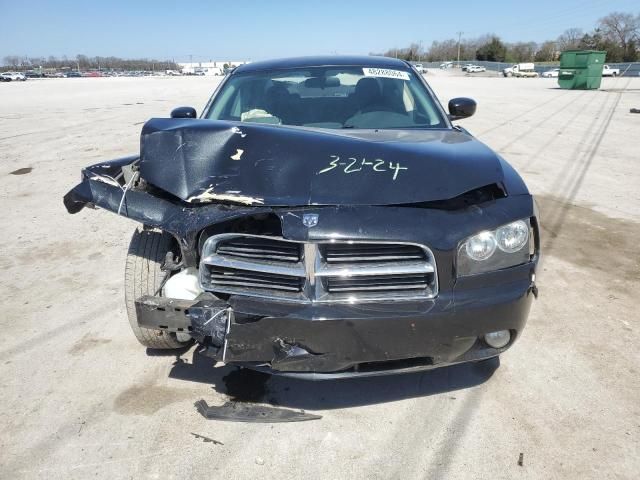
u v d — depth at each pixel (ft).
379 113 11.89
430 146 8.96
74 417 8.52
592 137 36.88
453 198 7.84
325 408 8.59
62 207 20.98
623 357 9.93
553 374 9.42
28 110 63.00
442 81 153.69
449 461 7.45
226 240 7.76
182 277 8.28
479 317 7.45
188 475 7.28
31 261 15.33
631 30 276.00
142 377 9.54
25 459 7.64
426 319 7.29
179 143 8.44
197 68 452.76
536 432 7.98
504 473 7.23
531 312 11.69
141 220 8.22
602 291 12.70
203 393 9.04
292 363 7.40
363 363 7.68
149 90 109.50
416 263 7.34
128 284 9.02
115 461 7.56
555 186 23.04
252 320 7.60
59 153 32.96
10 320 11.75
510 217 7.63
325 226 7.26
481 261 7.47
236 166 8.16
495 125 43.93
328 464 7.45
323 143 8.43
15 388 9.30
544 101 69.77
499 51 313.73
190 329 7.80
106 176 8.77
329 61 13.78
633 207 19.75
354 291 7.43
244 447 7.78
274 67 13.66
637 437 7.86
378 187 7.67
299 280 7.50
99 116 54.75
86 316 11.87
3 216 19.95
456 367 9.66
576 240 16.22
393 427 8.14
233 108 12.51
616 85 114.01
